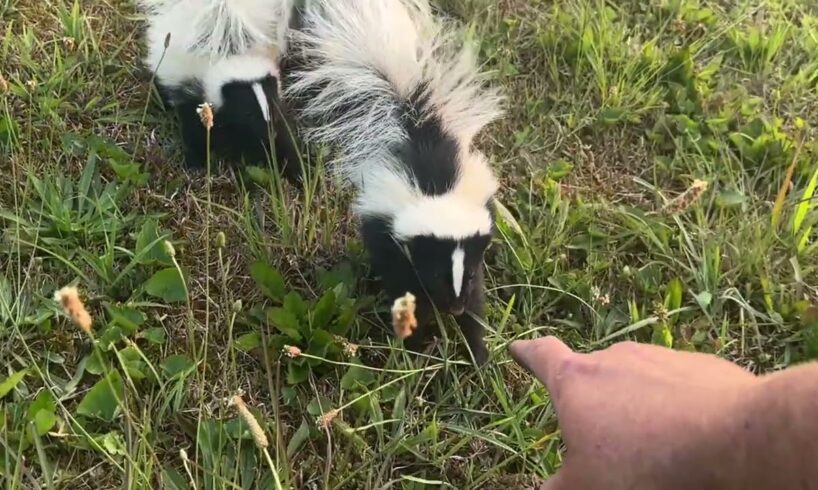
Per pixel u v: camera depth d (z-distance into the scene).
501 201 0.61
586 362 0.34
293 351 0.44
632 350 0.34
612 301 0.56
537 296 0.56
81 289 0.52
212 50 0.62
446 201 0.51
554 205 0.59
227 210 0.57
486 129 0.66
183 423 0.47
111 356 0.49
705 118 0.68
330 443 0.44
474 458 0.48
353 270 0.56
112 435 0.45
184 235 0.56
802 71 0.73
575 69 0.71
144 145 0.61
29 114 0.59
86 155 0.59
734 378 0.32
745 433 0.26
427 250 0.50
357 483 0.46
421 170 0.53
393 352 0.48
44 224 0.54
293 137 0.60
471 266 0.50
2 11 0.67
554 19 0.74
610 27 0.73
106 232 0.54
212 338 0.51
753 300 0.58
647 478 0.29
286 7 0.64
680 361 0.33
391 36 0.60
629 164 0.66
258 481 0.44
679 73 0.71
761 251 0.58
